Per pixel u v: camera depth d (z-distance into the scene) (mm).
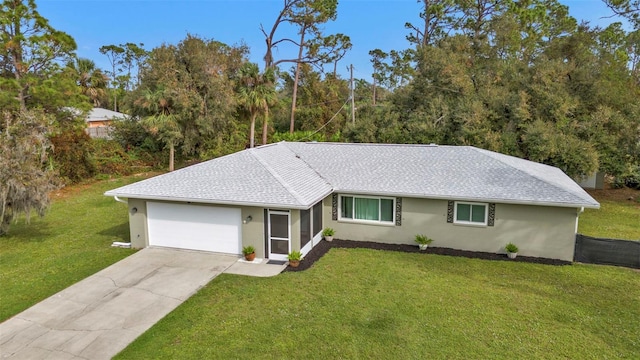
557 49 30578
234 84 35281
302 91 46781
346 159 19047
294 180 15898
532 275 13438
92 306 11141
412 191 15906
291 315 10555
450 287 12398
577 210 14352
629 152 24688
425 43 42656
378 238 16938
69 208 22859
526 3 37438
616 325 10188
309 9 43969
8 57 25891
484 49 34562
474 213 15711
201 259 14742
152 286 12391
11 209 16062
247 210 14617
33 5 25406
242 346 9164
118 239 17422
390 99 32906
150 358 8742
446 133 28625
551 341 9438
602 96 25797
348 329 9891
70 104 27219
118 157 33281
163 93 31844
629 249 14148
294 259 14008
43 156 16922
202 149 35281
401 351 9008
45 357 8805
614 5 22938
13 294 11992
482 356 8844
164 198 15000
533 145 24172
